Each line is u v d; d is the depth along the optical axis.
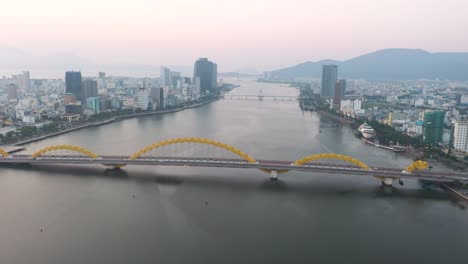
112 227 176.50
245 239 167.12
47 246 158.38
